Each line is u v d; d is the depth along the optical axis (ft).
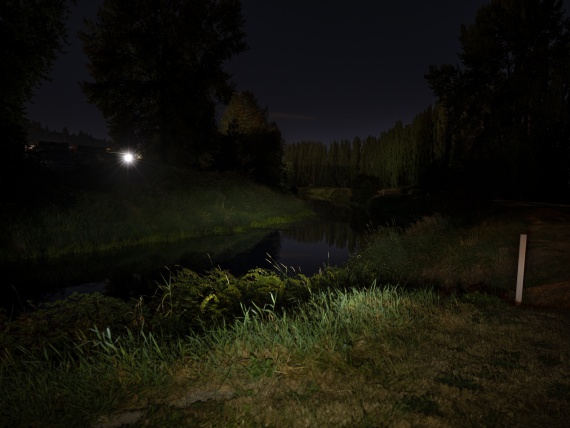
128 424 12.43
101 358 17.39
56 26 68.23
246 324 20.45
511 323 21.70
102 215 72.13
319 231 94.22
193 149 135.23
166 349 18.06
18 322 23.63
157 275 48.98
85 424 12.59
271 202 126.52
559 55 129.18
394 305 24.23
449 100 153.58
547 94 119.03
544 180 105.40
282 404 13.17
